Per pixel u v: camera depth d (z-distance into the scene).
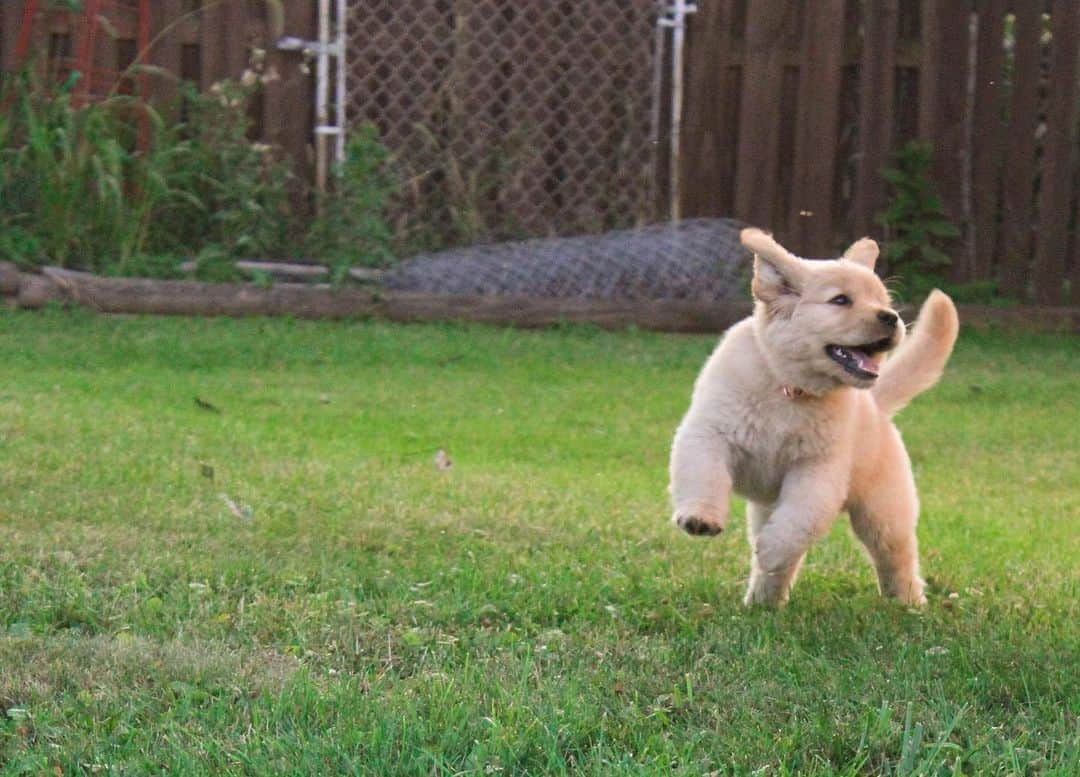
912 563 6.73
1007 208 15.38
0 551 6.49
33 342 12.30
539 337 13.83
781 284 6.16
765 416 6.12
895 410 6.82
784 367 6.09
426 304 14.02
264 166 14.67
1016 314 14.97
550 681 5.02
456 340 13.39
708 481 6.07
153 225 14.61
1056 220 15.31
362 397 11.28
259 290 13.74
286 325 13.49
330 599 6.07
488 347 13.27
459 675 5.09
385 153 14.31
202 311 13.64
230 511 7.52
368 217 14.38
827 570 7.30
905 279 15.27
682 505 6.05
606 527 7.73
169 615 5.71
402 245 14.96
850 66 15.34
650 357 13.27
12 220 14.12
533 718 4.57
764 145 15.30
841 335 5.93
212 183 14.37
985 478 9.78
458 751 4.39
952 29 15.17
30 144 14.15
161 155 14.09
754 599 6.48
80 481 7.97
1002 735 4.62
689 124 15.34
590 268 14.60
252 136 14.96
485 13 14.97
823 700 4.89
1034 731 4.69
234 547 6.85
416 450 9.69
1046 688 5.14
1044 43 15.32
